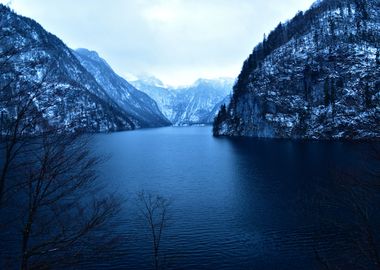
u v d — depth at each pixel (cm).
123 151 12575
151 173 7444
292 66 19925
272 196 5141
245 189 5694
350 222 3431
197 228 3816
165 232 3672
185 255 3138
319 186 4888
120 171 7756
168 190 5706
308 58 19438
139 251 3198
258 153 10894
